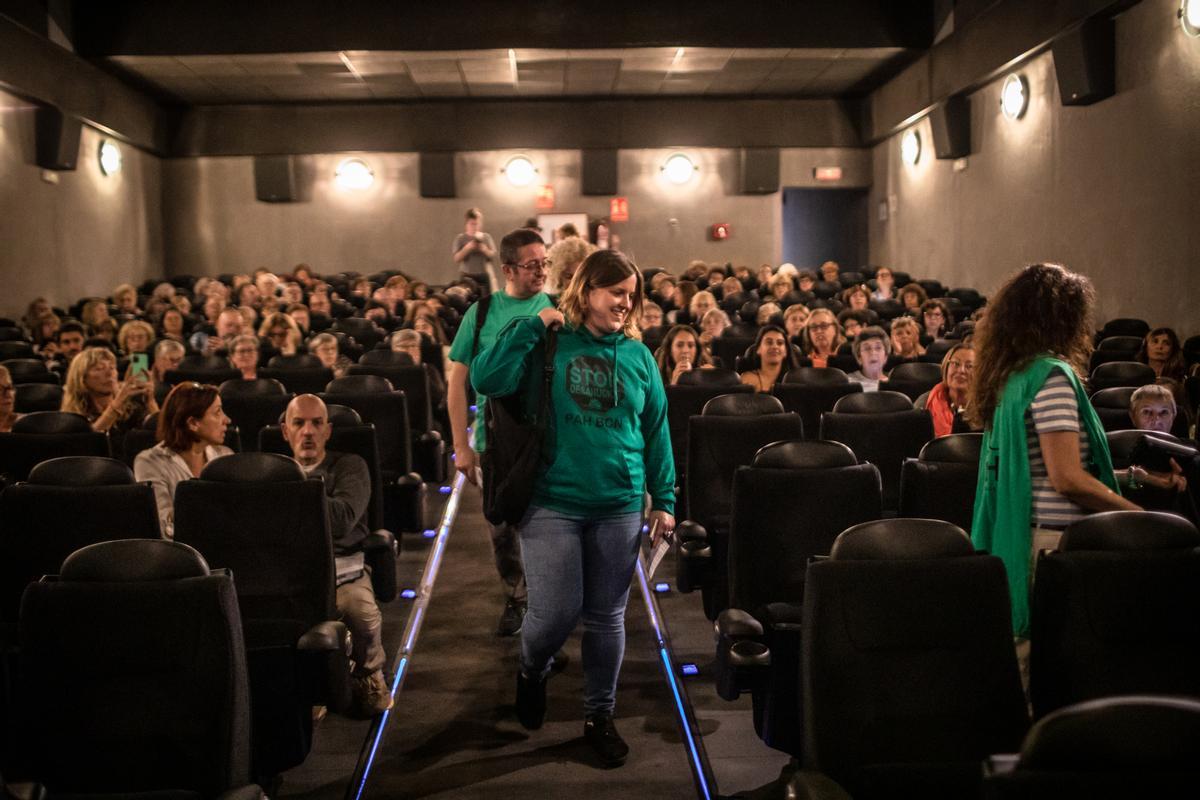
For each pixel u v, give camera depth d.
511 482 2.89
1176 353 6.35
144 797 2.02
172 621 2.13
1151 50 8.33
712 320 7.66
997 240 11.43
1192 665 2.12
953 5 11.50
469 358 3.53
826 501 3.20
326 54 11.91
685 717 3.41
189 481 3.13
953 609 2.12
